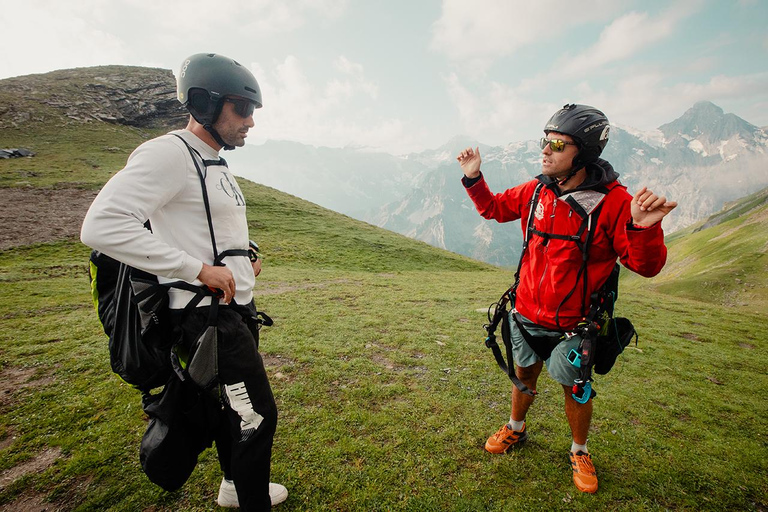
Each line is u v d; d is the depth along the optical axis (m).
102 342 7.48
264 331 8.60
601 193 2.97
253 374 2.36
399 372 6.36
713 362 8.17
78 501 3.31
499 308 3.82
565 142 2.95
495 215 3.81
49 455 3.93
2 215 28.02
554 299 3.21
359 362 6.71
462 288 17.92
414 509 3.31
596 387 6.31
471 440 4.31
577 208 3.01
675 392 6.29
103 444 4.09
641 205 2.43
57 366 6.25
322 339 8.06
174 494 3.36
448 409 5.04
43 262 20.72
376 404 5.14
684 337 10.71
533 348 3.56
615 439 4.54
